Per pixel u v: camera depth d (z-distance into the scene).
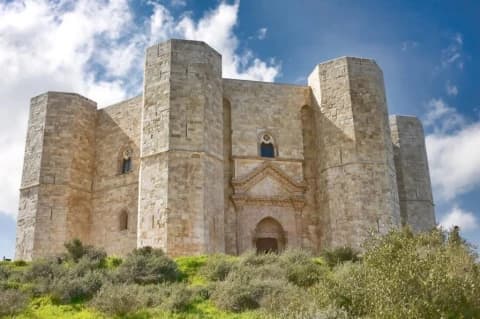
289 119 38.53
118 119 40.25
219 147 34.91
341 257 26.88
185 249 30.80
